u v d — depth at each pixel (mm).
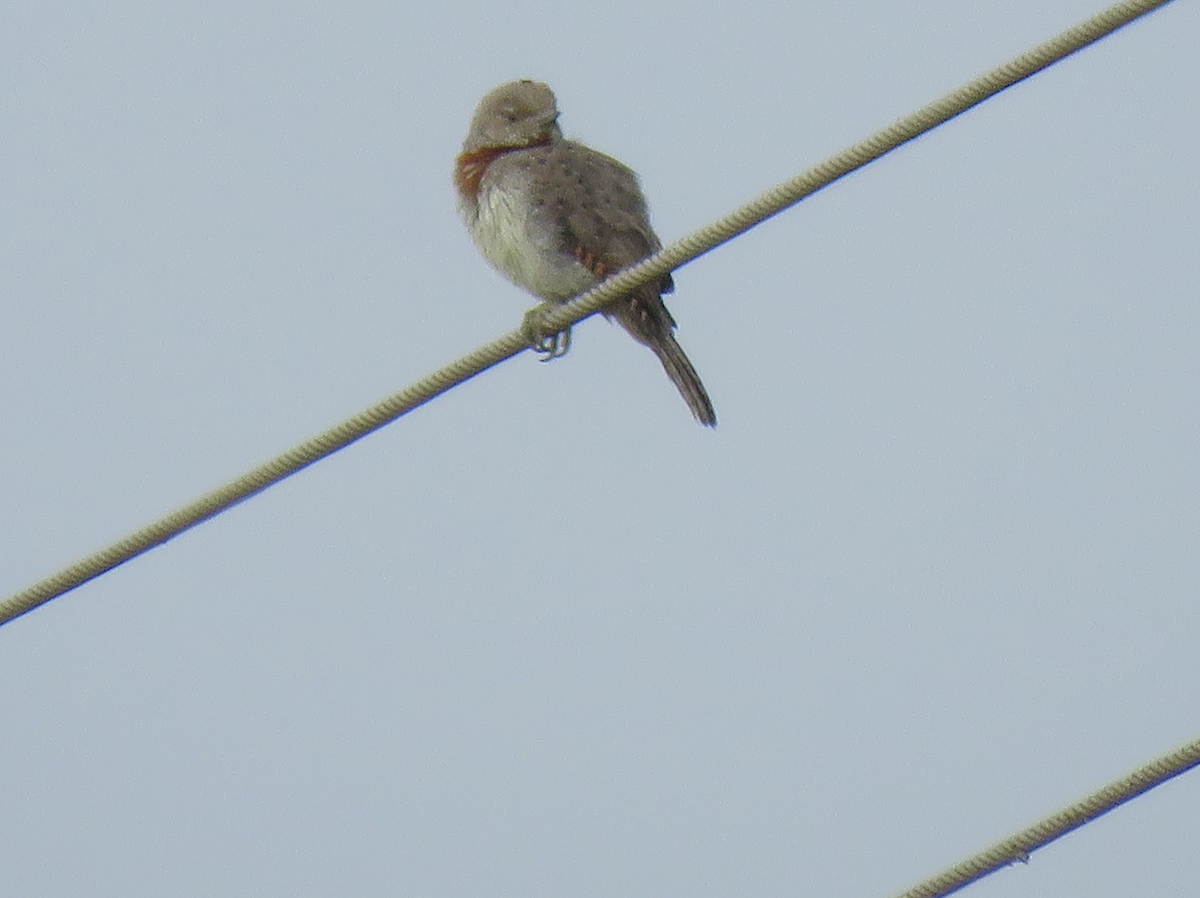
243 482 12266
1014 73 11141
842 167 11711
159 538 12289
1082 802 10344
